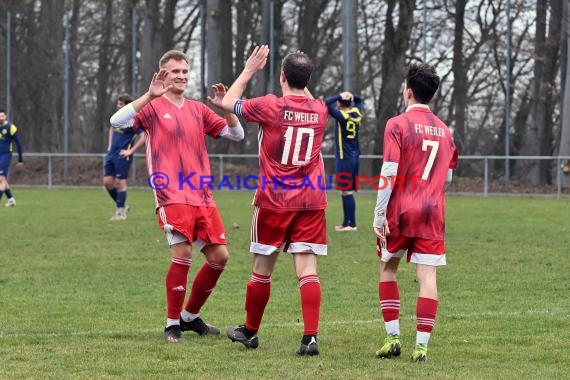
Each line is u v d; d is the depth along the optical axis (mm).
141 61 138750
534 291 36938
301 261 25625
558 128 131625
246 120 25531
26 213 74312
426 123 24875
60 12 140250
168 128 27672
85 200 92812
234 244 52656
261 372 23047
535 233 58031
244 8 152250
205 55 140875
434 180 24766
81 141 150250
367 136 129625
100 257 47188
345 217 59812
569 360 24594
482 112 138000
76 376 22594
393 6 135500
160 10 143125
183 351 25672
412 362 24297
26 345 26438
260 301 25844
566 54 121250
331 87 149875
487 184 103312
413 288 37500
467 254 48094
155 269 43156
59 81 137125
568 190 102125
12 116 138375
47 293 36312
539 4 131875
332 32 148750
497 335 28062
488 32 139125
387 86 128000
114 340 27297
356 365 23906
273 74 121750
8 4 140000
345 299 35125
